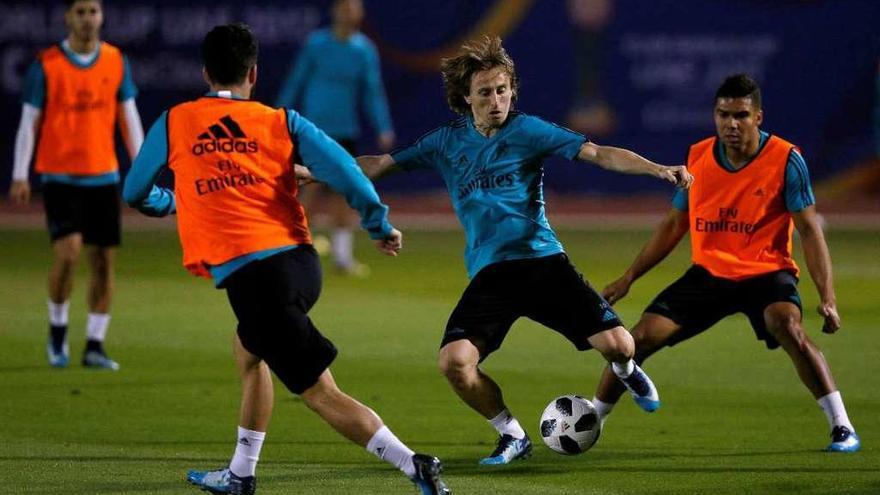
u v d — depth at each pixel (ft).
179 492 78.79
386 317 156.76
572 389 117.19
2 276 187.73
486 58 83.92
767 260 94.22
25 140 125.39
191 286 180.96
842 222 262.47
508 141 85.61
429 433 98.32
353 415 72.33
